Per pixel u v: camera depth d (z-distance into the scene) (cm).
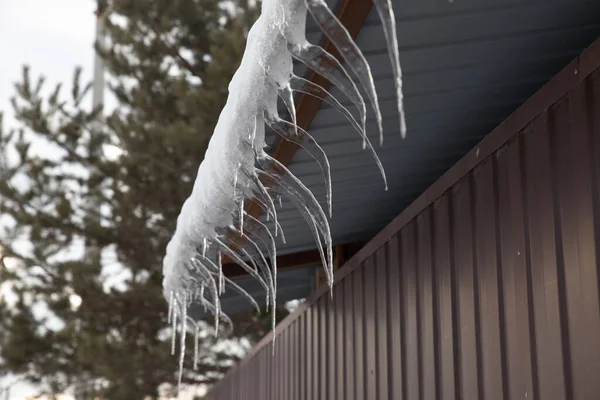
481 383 369
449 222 410
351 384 570
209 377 1712
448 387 405
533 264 323
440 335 418
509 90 388
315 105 350
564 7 317
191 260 515
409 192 538
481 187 374
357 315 564
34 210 1675
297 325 741
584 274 287
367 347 539
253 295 889
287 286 889
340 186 504
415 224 459
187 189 1527
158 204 1548
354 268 572
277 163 338
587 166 287
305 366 702
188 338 1673
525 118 330
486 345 364
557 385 303
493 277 358
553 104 311
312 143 317
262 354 920
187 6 1558
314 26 288
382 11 223
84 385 1725
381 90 366
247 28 1483
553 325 307
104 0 1642
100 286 1576
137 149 1522
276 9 271
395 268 490
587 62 286
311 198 343
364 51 326
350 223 611
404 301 474
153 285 1576
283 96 291
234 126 337
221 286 473
